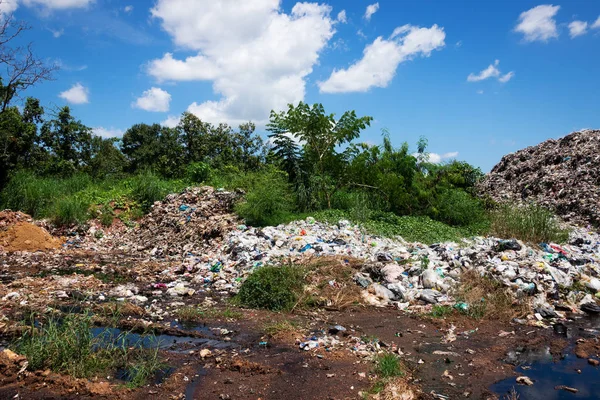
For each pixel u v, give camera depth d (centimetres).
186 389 417
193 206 1456
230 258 984
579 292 746
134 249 1277
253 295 705
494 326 622
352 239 1061
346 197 1535
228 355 498
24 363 436
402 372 454
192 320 626
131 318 621
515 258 841
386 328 604
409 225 1299
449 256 853
